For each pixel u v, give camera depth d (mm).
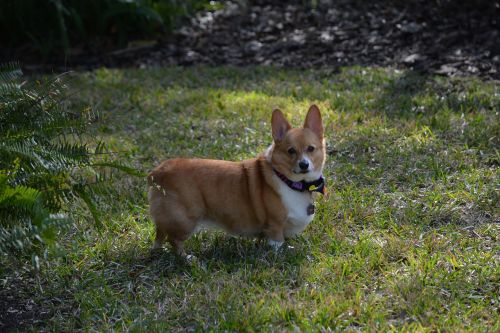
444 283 4043
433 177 5520
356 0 10609
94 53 10133
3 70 4535
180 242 4520
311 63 9078
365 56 9070
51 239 3516
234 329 3684
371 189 5430
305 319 3705
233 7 11023
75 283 4254
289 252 4535
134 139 6824
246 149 6355
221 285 4137
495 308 3773
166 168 4500
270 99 7688
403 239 4648
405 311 3787
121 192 5559
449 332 3531
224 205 4500
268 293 3986
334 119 6941
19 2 9945
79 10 10281
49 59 9977
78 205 5270
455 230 4766
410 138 6324
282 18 10516
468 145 6133
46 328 3836
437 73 8164
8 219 3729
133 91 8359
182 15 10555
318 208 5172
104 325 3809
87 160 4281
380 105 7266
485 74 8023
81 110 4918
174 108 7684
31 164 4031
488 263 4270
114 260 4566
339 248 4578
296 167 4352
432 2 10062
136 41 10289
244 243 4766
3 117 4234
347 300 3877
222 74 8828
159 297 4066
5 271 4316
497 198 5090
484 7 9656
